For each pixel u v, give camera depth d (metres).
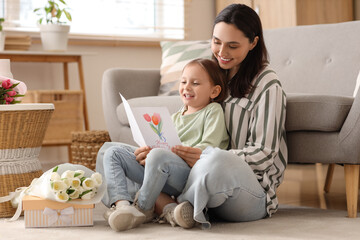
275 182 1.96
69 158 3.86
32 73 4.08
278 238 1.56
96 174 1.83
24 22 4.06
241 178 1.70
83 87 3.86
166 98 2.71
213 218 1.92
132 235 1.62
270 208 1.88
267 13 4.20
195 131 1.94
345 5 4.20
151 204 1.76
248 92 1.96
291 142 2.09
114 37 4.35
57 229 1.75
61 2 4.14
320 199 2.54
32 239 1.59
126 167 1.83
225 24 1.92
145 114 1.81
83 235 1.64
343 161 1.95
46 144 3.64
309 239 1.55
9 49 3.68
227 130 1.96
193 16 4.71
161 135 1.81
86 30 4.30
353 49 2.83
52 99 3.65
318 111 1.98
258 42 2.00
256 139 1.90
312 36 3.02
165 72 3.26
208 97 1.97
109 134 3.09
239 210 1.77
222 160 1.67
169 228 1.73
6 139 2.02
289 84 3.00
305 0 4.04
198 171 1.67
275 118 1.90
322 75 2.89
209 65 1.97
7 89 2.12
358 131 1.91
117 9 4.42
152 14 4.58
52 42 3.75
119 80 3.11
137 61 4.51
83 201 1.80
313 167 3.91
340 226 1.76
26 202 1.78
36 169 2.14
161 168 1.71
